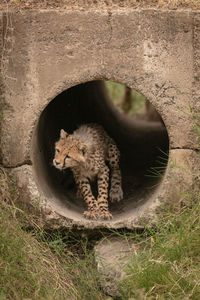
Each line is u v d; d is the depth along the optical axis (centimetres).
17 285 785
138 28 879
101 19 880
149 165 1317
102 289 849
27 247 859
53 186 1075
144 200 1025
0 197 909
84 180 1031
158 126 1692
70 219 909
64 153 986
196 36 882
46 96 904
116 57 888
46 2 925
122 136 1526
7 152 918
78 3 924
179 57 885
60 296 809
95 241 950
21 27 891
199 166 901
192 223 839
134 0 922
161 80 889
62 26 886
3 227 837
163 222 884
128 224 905
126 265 834
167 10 879
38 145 1002
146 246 873
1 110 916
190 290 761
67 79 898
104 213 979
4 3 931
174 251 815
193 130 895
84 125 1141
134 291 758
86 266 903
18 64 900
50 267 859
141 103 2122
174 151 902
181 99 892
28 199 912
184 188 895
